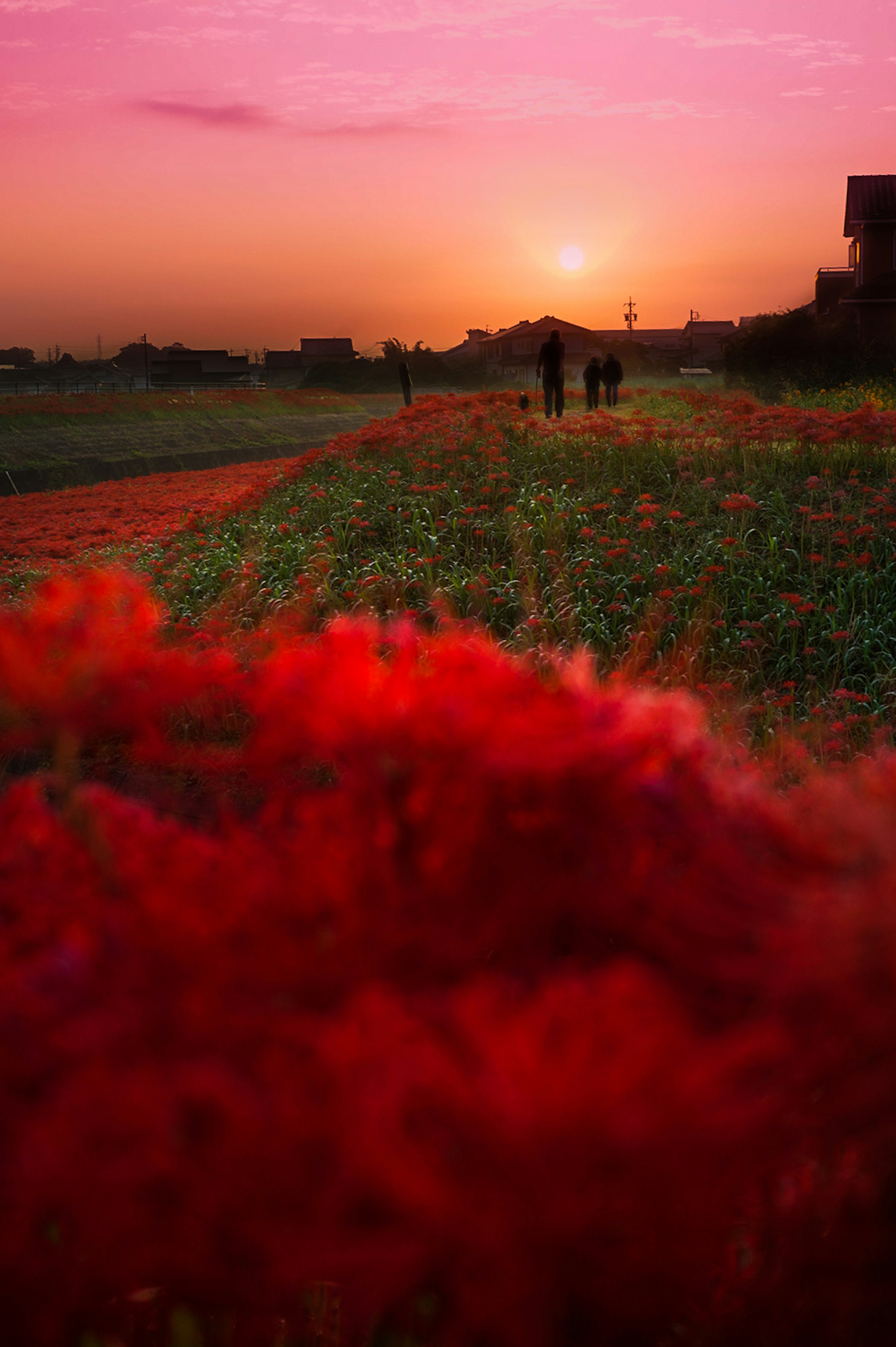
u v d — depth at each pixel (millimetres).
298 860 1442
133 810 1553
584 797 1473
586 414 14383
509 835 1469
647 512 8852
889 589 7441
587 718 1557
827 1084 1170
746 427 10484
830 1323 1160
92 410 45000
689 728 1702
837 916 1262
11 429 39469
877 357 30391
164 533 13852
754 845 1443
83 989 1272
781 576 7676
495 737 1499
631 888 1419
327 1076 1104
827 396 21969
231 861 1459
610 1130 1017
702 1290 1150
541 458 11406
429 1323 1140
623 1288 1061
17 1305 1079
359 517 9758
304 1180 1035
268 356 117562
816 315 45062
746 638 6719
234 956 1298
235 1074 1147
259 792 2105
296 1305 1112
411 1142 1020
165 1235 1057
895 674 6184
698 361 121250
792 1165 1177
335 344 118125
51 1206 1078
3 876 1438
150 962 1294
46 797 2078
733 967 1318
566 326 98000
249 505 12852
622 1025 1112
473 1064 1072
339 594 8047
